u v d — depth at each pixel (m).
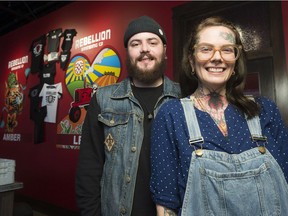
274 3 2.15
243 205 0.73
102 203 1.12
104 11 3.24
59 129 3.53
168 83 1.26
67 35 3.62
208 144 0.80
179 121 0.86
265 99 0.93
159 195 0.82
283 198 0.75
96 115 1.21
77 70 3.41
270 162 0.77
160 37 1.23
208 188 0.75
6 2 4.14
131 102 1.19
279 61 2.10
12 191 1.86
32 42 4.16
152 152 0.89
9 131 4.42
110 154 1.14
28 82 4.16
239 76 0.94
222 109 0.91
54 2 4.09
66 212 3.27
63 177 3.41
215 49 0.87
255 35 2.24
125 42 1.26
